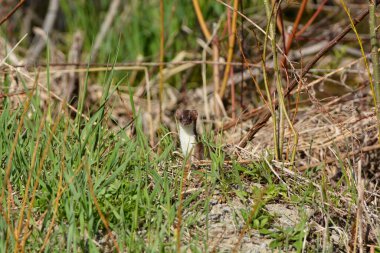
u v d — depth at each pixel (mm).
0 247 7238
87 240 7504
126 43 18203
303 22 17016
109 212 7789
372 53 9180
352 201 8734
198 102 15586
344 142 11492
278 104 10336
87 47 18250
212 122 13008
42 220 7773
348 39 12898
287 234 7789
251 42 15164
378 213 8898
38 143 8508
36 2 21672
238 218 8188
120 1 19297
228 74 13500
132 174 8711
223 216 8219
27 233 7258
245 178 9086
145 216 7863
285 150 11133
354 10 16625
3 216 7523
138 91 15695
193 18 17188
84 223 7570
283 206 8586
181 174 8664
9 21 19266
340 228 8344
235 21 12789
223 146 10078
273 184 8812
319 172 10469
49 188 8000
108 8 19234
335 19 17094
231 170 9094
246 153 9625
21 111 9938
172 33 17453
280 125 9703
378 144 10266
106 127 9633
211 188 8586
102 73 16219
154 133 13266
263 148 10961
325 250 7883
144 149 9141
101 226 7699
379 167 11391
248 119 13008
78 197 7672
